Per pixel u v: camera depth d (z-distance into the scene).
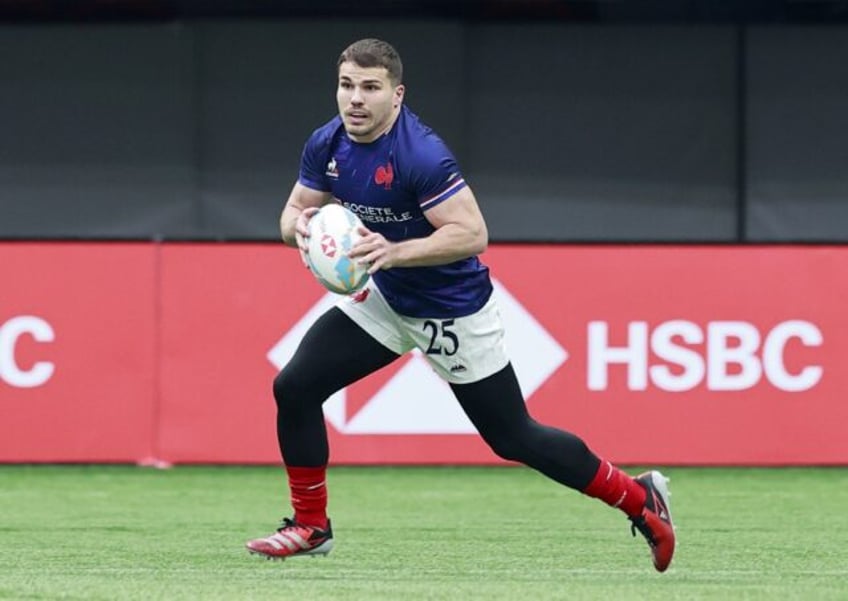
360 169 22.47
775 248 40.34
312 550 23.70
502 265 40.47
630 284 40.41
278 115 50.09
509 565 25.97
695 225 50.25
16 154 50.19
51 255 40.28
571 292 40.41
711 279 40.31
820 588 22.72
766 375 40.28
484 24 50.00
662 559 23.80
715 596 21.66
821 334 40.28
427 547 28.36
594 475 23.36
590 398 40.31
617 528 31.12
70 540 29.19
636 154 50.16
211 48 50.06
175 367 40.41
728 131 50.19
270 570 25.12
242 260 40.44
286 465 23.61
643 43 50.03
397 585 22.83
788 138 50.22
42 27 50.09
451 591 22.02
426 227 22.75
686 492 36.94
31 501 35.12
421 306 22.70
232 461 40.41
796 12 49.97
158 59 50.12
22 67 50.16
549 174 50.12
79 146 50.19
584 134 50.16
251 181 50.22
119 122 50.22
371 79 21.92
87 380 40.31
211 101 50.12
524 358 40.44
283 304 40.44
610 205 50.19
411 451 40.38
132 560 26.53
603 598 21.33
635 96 50.09
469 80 50.00
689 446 40.31
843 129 50.16
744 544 28.97
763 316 40.31
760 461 40.28
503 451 23.39
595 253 40.41
